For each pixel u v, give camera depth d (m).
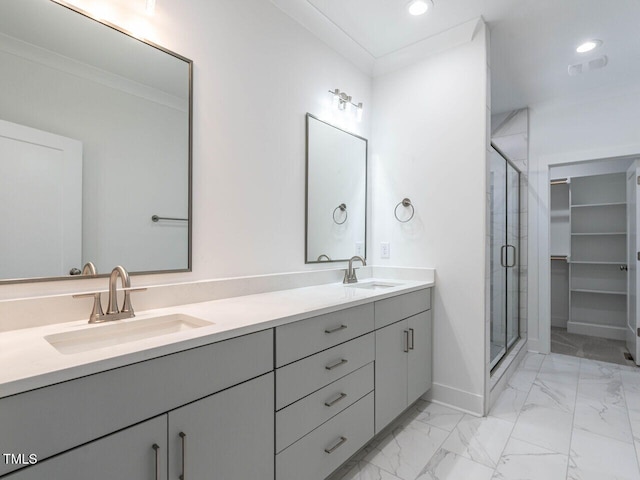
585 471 1.58
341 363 1.49
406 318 2.01
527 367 2.95
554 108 3.29
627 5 1.96
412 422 2.03
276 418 1.20
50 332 1.02
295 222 2.04
